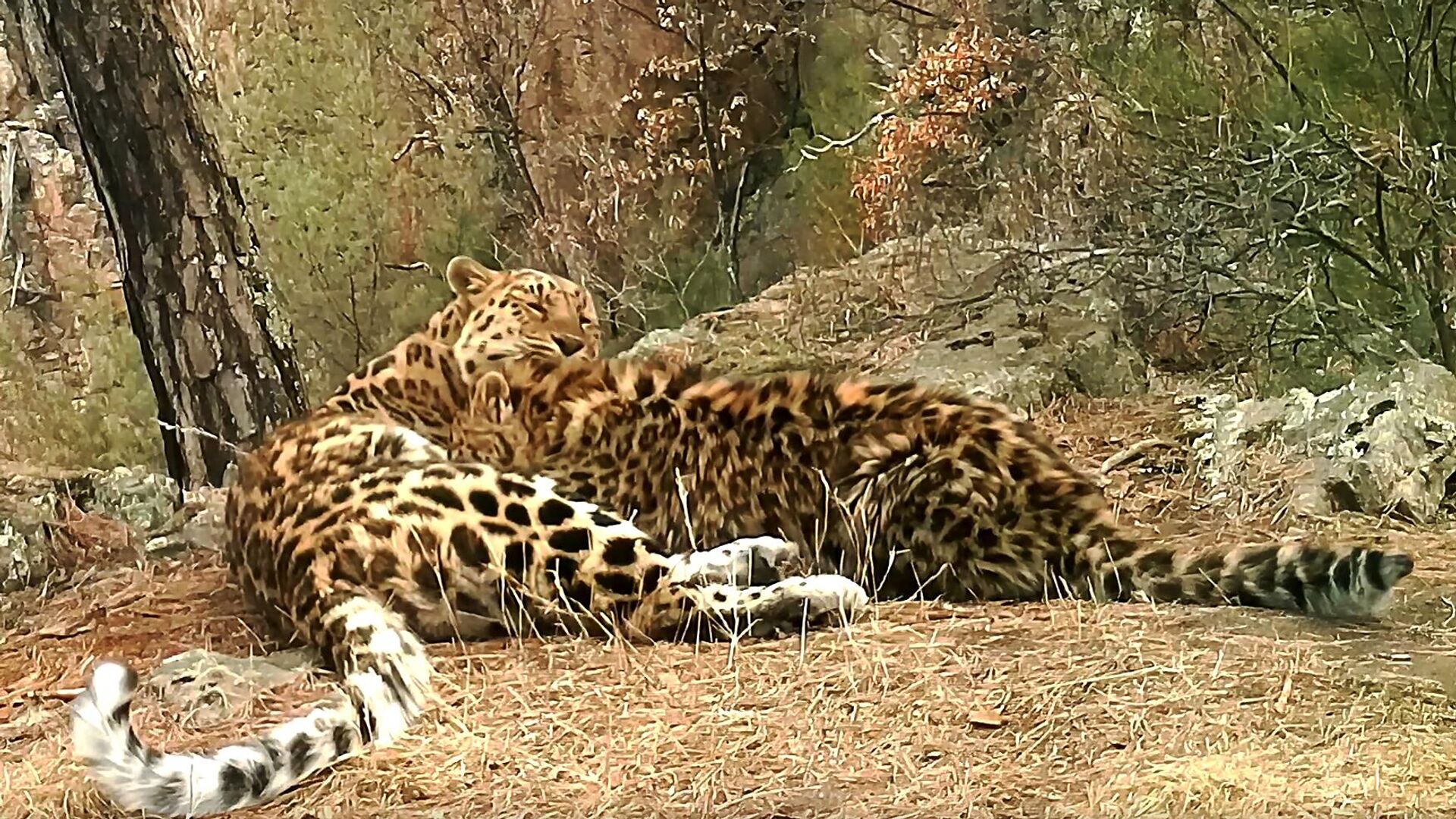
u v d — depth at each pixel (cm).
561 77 1664
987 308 1073
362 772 441
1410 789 386
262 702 524
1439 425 716
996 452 604
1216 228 949
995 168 1252
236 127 1605
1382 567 526
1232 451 768
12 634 678
